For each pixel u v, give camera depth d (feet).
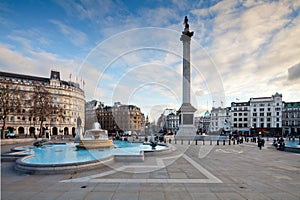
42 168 30.68
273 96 245.24
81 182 26.45
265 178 29.37
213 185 25.62
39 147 68.33
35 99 151.64
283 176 30.68
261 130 233.76
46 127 217.56
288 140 159.22
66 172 31.19
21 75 240.73
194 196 21.66
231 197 21.47
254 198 21.25
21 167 32.14
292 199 21.04
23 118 219.20
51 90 238.07
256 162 43.42
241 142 104.22
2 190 23.30
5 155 43.50
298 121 228.02
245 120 256.93
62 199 20.54
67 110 245.86
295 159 48.60
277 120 239.71
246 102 264.52
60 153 52.47
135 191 23.06
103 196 21.44
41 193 22.29
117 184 25.63
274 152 64.44
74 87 254.68
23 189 23.66
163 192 22.80
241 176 30.40
